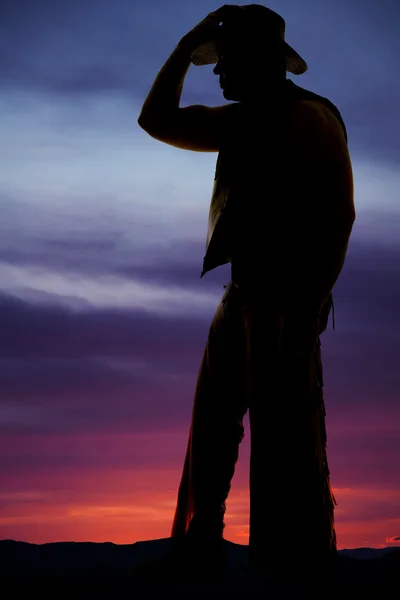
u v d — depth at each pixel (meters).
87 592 4.42
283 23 5.22
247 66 5.11
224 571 5.07
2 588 4.46
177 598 4.28
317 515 4.83
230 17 5.20
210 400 5.13
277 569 4.81
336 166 4.73
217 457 5.11
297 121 4.85
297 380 4.84
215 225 5.06
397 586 4.29
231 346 5.06
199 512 5.11
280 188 4.86
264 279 4.86
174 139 5.38
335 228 4.70
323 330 4.98
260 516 4.87
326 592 4.33
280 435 4.84
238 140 5.08
